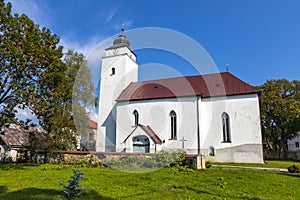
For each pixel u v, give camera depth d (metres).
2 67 11.23
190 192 6.57
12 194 6.02
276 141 31.70
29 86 11.73
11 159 15.39
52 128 14.52
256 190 7.12
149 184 7.41
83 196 5.89
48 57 12.55
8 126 13.50
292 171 11.10
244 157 17.31
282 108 28.73
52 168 11.71
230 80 20.08
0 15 11.35
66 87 13.25
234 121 18.17
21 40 11.59
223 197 6.16
